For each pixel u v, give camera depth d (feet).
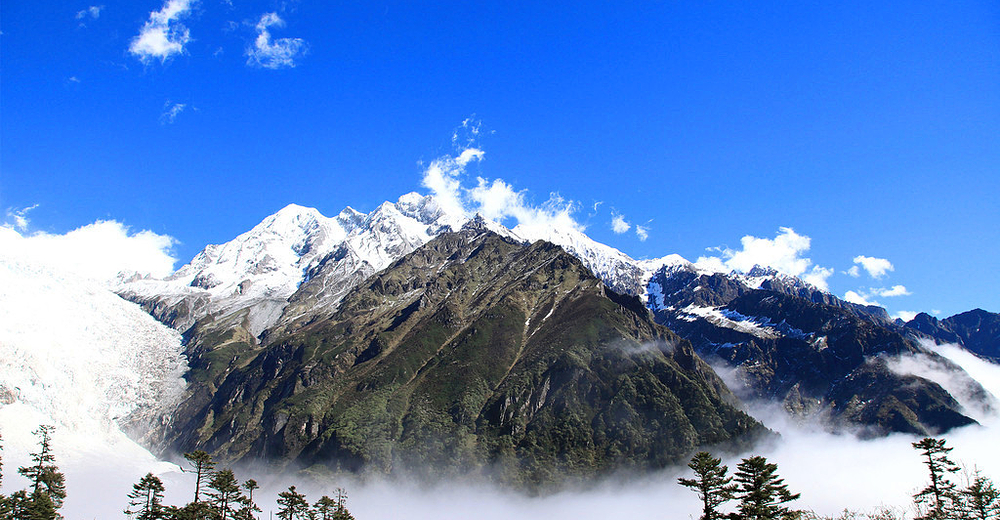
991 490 367.45
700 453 354.95
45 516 463.83
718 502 349.82
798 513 349.61
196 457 490.90
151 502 493.77
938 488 379.35
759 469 348.59
